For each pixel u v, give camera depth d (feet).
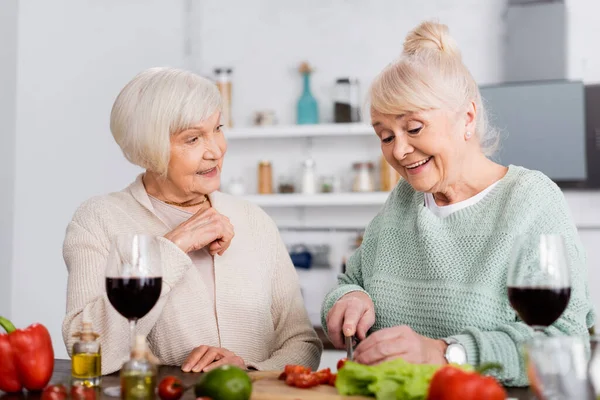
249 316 6.36
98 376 4.74
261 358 6.37
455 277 5.39
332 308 5.52
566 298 4.17
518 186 5.33
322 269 15.14
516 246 4.29
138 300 4.50
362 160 14.99
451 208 5.61
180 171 6.04
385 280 5.82
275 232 6.90
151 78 5.96
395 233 5.96
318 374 4.58
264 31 15.58
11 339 4.61
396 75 5.22
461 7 14.74
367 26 15.19
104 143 14.40
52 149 14.15
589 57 14.16
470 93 5.38
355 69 15.20
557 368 3.14
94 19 14.57
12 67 13.87
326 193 14.38
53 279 13.96
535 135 13.67
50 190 14.08
